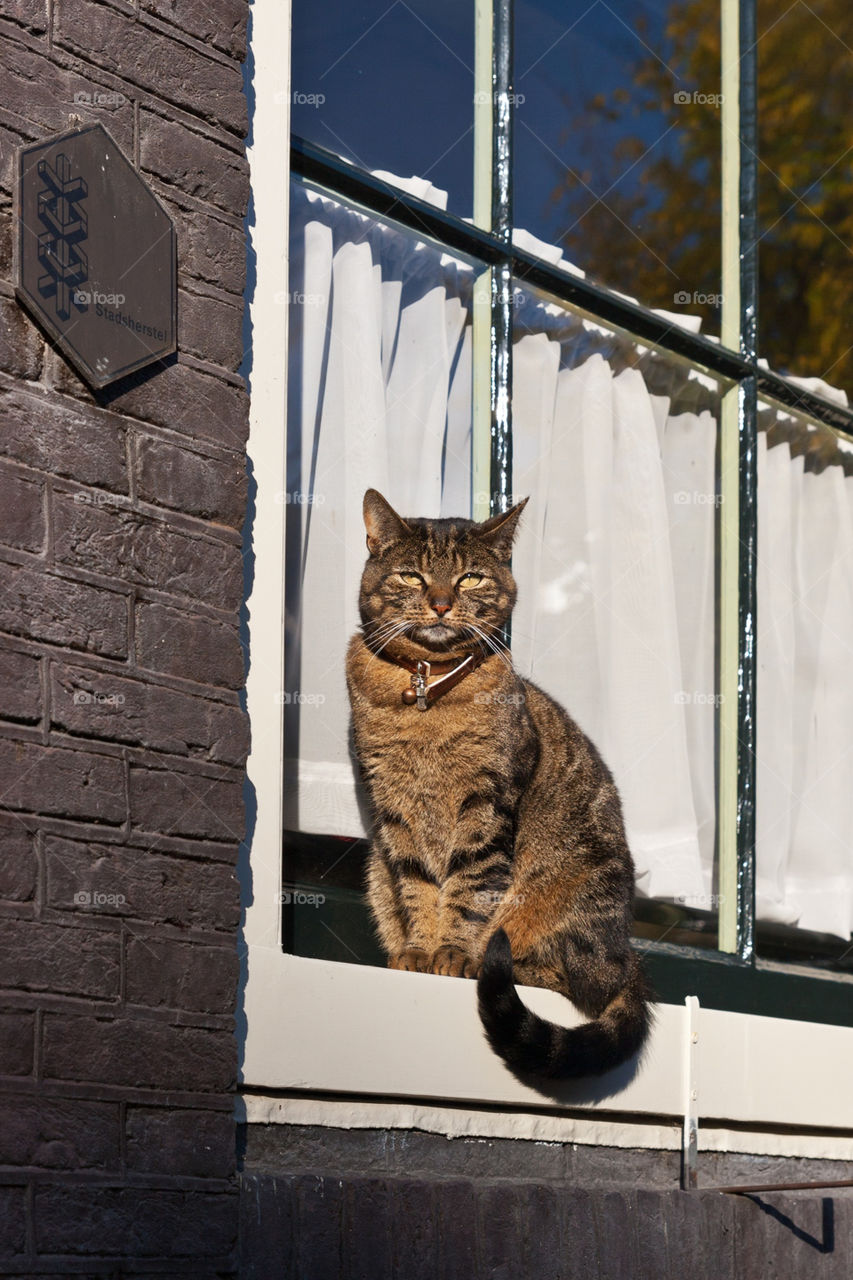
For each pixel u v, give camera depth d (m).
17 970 2.13
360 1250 2.61
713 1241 3.28
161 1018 2.31
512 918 3.50
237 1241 2.37
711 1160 3.46
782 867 4.27
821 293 4.70
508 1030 2.90
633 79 4.18
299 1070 2.62
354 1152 2.75
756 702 4.09
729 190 4.32
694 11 4.33
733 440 4.22
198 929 2.38
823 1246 3.55
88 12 2.43
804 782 4.39
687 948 3.83
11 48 2.31
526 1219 2.91
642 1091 3.27
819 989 4.05
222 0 2.68
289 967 2.64
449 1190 2.79
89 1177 2.18
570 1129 3.15
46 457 2.27
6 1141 2.08
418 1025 2.83
